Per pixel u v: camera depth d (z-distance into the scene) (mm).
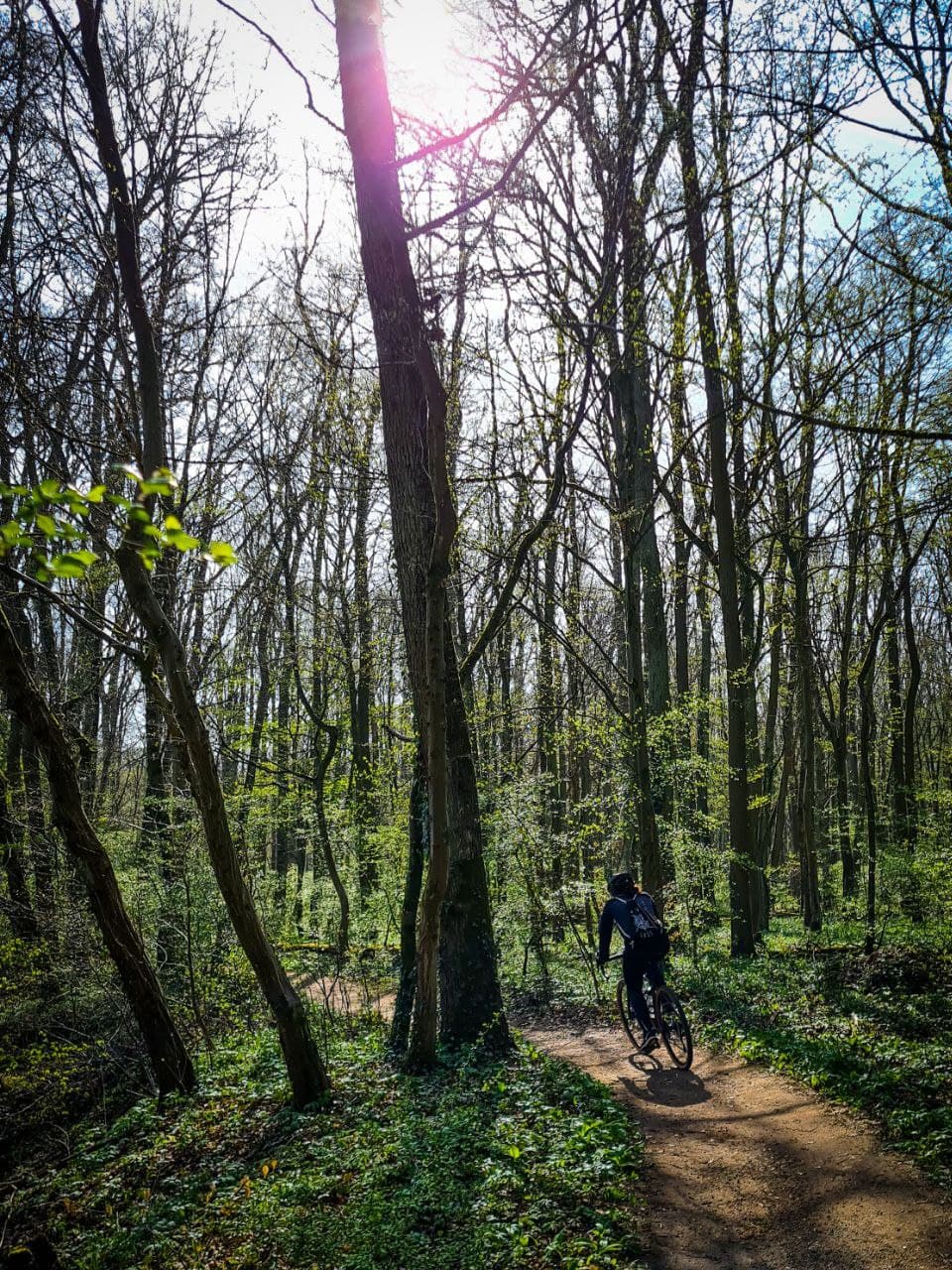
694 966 14156
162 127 14641
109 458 12617
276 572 20797
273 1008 8508
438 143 7164
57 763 9508
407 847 16906
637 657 14406
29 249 13617
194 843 13453
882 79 7852
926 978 11516
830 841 23797
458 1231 5445
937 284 10664
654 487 18656
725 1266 4984
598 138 10750
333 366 13648
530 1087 8148
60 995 11492
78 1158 8617
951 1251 4871
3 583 13359
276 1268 5391
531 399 11992
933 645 35188
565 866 15852
